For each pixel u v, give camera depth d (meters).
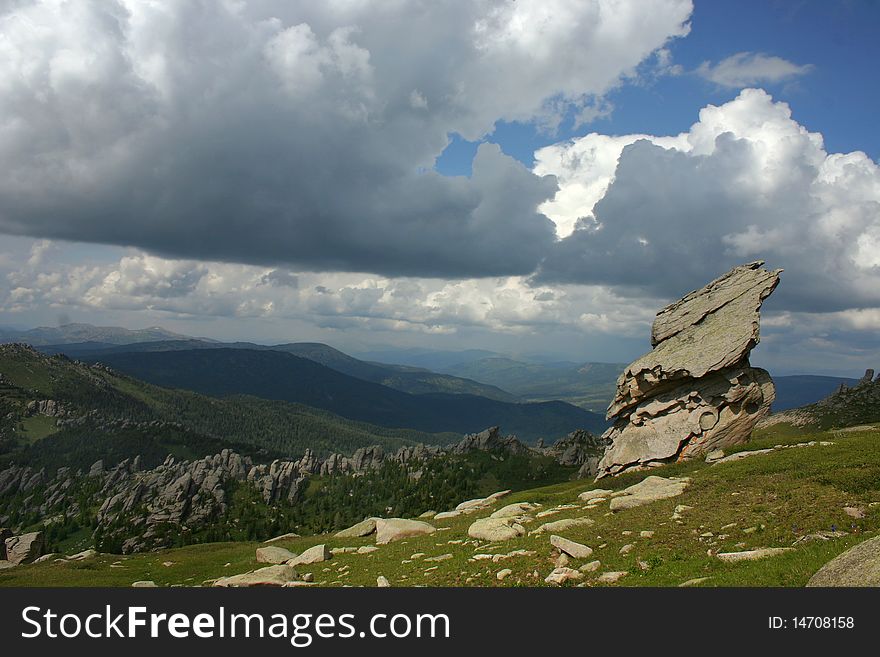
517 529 40.12
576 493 64.56
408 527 54.12
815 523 27.27
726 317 70.69
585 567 27.34
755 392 66.44
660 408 70.50
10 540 121.25
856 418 183.25
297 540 80.31
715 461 58.72
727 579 21.89
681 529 30.44
